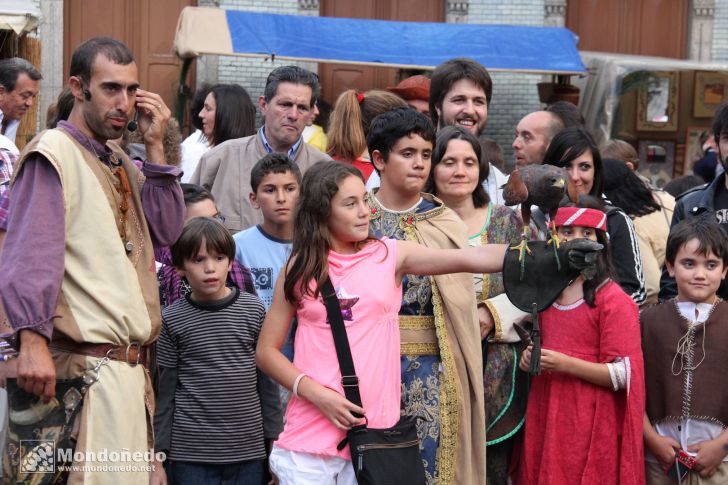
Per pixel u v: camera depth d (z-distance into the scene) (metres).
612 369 5.24
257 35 12.80
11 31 11.12
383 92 7.42
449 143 5.59
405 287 4.95
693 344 5.60
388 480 4.19
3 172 5.55
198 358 5.28
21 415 4.23
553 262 3.88
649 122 15.14
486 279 5.51
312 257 4.44
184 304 5.39
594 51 15.45
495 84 15.01
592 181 6.21
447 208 5.23
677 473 5.53
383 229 5.07
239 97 8.79
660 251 6.87
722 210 6.07
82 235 4.24
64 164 4.22
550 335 5.43
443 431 4.84
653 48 15.49
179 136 7.65
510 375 5.42
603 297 5.32
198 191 6.16
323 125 12.34
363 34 13.32
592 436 5.25
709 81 15.10
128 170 4.57
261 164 5.93
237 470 5.26
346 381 4.30
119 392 4.22
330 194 4.44
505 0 15.04
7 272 4.02
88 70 4.32
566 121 7.58
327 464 4.32
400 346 4.89
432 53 13.28
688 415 5.56
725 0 15.27
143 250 4.51
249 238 5.96
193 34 12.67
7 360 4.28
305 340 4.45
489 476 5.53
